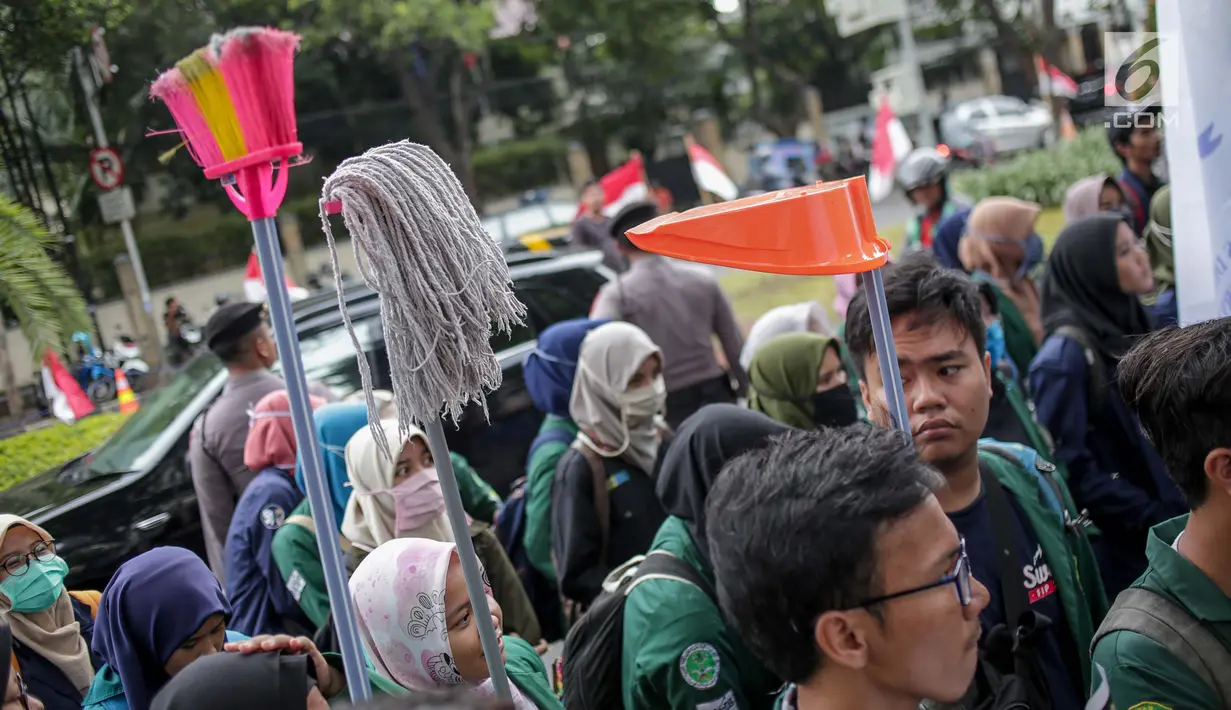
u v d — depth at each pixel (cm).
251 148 167
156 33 763
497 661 180
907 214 1994
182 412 520
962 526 235
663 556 252
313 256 2112
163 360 943
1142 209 600
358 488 328
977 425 235
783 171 2694
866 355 245
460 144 2231
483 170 2662
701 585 244
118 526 478
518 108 2833
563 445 409
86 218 758
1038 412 345
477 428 590
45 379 576
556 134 2853
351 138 2067
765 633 160
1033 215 530
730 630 240
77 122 708
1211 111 259
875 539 153
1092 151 1510
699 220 179
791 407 367
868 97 3269
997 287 458
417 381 168
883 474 158
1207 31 258
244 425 448
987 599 164
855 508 153
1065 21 1997
